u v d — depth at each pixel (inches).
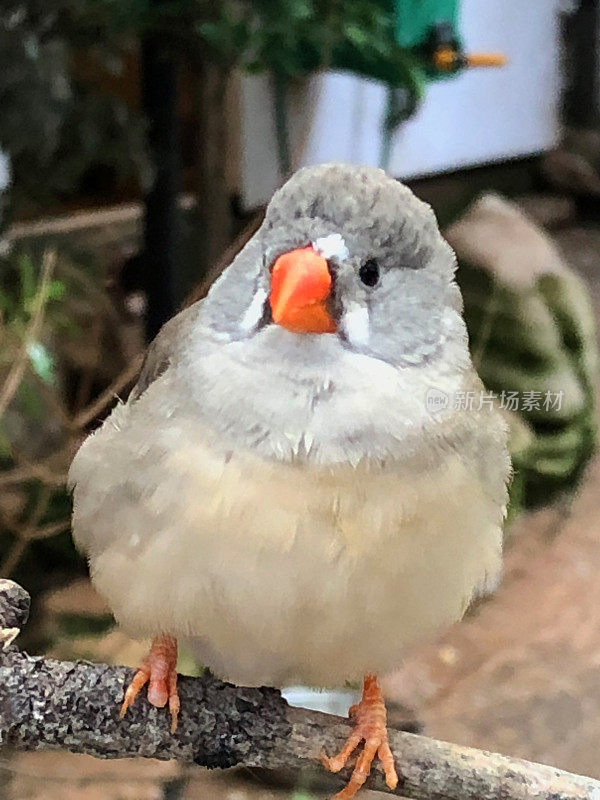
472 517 19.7
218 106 38.8
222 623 19.8
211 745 20.1
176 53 33.4
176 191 36.6
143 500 19.6
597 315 51.9
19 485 32.3
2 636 19.9
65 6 28.4
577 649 32.5
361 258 19.5
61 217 41.4
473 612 34.1
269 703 20.2
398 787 20.1
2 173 31.1
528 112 69.1
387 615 19.6
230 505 19.3
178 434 19.5
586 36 70.0
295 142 49.2
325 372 19.5
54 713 19.8
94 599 30.8
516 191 70.9
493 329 40.2
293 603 19.5
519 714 29.6
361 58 35.5
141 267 41.3
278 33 30.8
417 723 28.7
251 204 48.7
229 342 19.6
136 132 31.9
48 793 25.9
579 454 41.5
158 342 20.7
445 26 37.2
